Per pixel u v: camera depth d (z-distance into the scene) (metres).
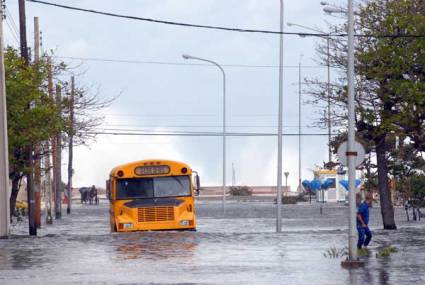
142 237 47.25
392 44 52.75
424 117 53.28
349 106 32.69
